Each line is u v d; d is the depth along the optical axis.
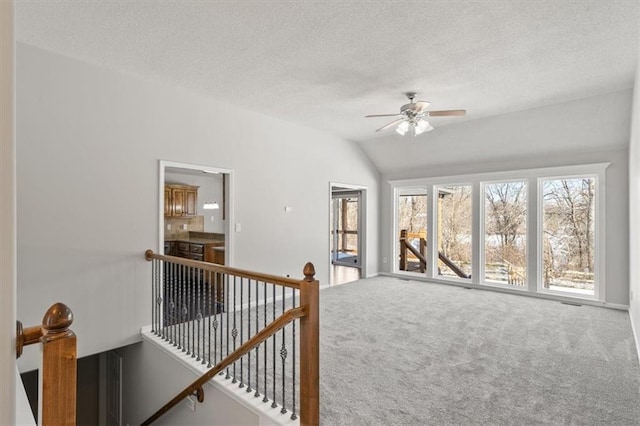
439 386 2.59
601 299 4.98
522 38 2.85
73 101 3.27
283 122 5.37
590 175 5.18
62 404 1.01
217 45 3.00
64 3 2.39
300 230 5.64
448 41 2.91
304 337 2.01
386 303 5.04
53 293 3.16
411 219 7.34
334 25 2.67
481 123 5.33
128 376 3.94
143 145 3.75
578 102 4.39
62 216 3.21
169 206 7.40
